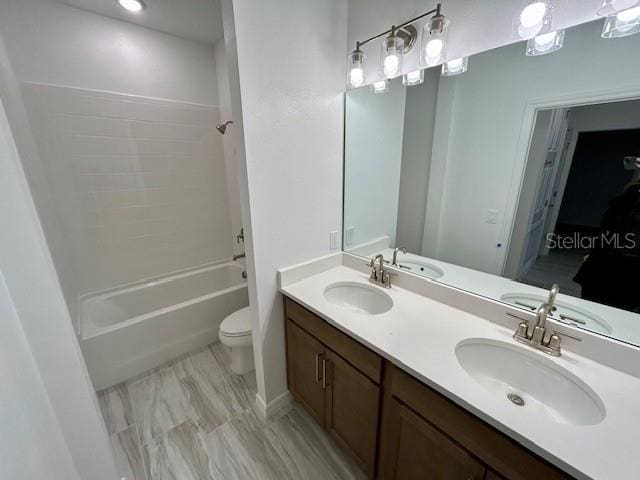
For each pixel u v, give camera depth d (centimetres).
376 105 151
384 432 110
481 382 101
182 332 216
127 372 193
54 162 192
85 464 99
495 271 124
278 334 160
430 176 140
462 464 83
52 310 83
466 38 116
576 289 103
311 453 144
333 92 152
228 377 197
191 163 257
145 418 165
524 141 109
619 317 94
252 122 121
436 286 135
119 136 216
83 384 93
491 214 123
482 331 110
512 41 103
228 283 293
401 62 133
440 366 91
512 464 71
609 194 93
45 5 175
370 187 164
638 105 84
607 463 61
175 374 200
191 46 238
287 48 127
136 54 214
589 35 89
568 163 100
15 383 69
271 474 134
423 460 95
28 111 177
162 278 257
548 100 101
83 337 175
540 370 96
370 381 110
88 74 197
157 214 246
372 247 171
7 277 74
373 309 153
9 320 71
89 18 191
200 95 251
